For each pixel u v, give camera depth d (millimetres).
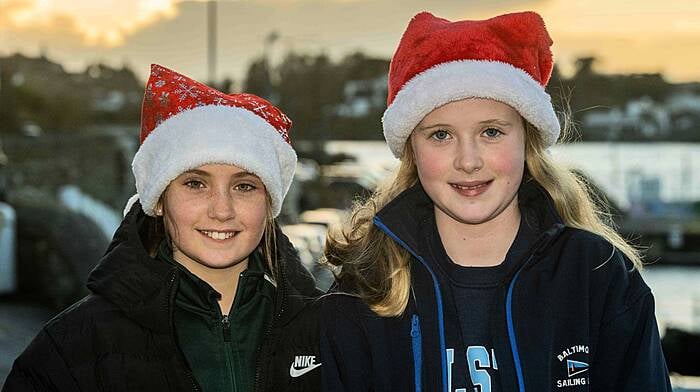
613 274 2389
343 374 2420
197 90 2439
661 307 32562
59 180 17328
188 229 2410
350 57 68812
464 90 2318
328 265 2701
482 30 2395
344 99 68438
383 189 2680
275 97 41562
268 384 2436
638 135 89062
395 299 2408
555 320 2361
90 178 17969
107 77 45094
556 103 2781
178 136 2375
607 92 91938
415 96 2385
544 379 2311
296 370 2469
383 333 2404
